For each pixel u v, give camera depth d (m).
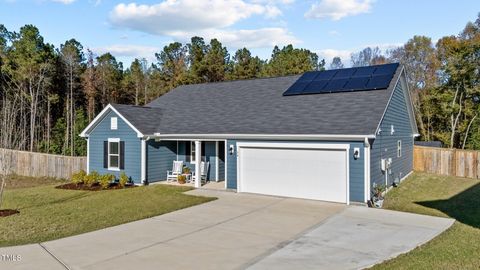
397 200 14.51
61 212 12.23
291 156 14.94
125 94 52.56
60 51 47.12
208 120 18.48
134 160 18.56
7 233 9.65
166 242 8.88
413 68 43.69
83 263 7.43
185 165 20.03
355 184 13.47
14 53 41.66
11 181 21.83
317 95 17.20
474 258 7.50
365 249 8.30
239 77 43.19
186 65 48.47
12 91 38.97
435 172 23.78
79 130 35.59
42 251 8.18
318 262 7.46
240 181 16.12
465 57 35.25
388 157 16.61
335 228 10.16
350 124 13.91
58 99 43.38
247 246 8.55
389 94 15.27
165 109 21.47
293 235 9.48
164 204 13.48
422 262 7.28
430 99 38.28
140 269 7.10
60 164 22.80
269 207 13.01
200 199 14.41
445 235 9.38
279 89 19.47
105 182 17.47
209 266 7.26
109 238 9.21
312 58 47.75
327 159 14.12
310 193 14.49
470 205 13.52
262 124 16.17
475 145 32.22
